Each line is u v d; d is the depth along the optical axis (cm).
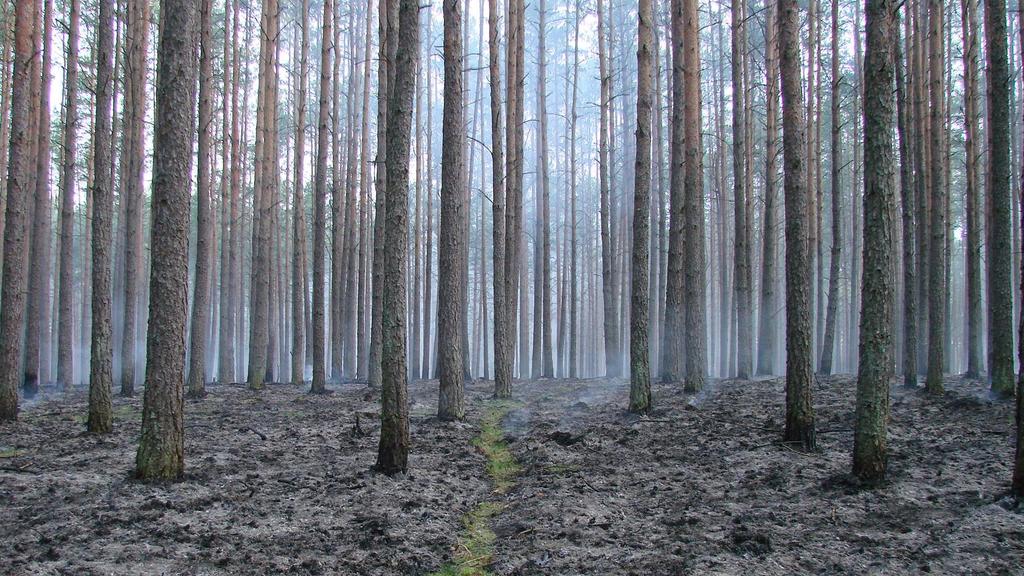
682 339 1962
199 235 1631
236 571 506
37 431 1032
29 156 2073
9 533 563
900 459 793
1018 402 613
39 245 1622
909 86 1622
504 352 1574
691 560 524
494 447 1017
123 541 551
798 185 905
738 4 1742
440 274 1216
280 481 758
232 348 2238
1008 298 1148
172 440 741
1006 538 523
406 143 796
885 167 701
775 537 569
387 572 521
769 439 941
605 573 512
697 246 1490
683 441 969
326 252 3697
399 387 804
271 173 2169
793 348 894
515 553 566
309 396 1666
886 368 700
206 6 1655
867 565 498
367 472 804
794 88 913
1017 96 2527
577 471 831
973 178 1568
